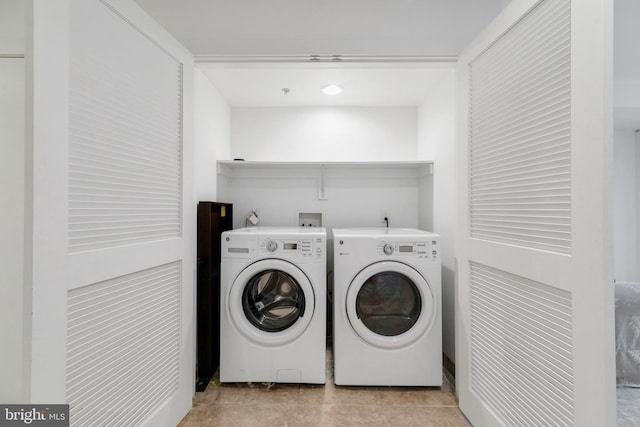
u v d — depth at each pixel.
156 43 1.20
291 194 2.44
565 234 0.86
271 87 2.08
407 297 1.65
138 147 1.11
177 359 1.33
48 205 0.78
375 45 1.50
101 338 0.96
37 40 0.75
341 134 2.47
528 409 1.00
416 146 2.46
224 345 1.59
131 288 1.08
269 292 1.73
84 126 0.90
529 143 1.00
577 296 0.81
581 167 0.80
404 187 2.43
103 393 0.96
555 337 0.90
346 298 1.57
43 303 0.77
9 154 1.16
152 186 1.18
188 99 1.41
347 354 1.57
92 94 0.92
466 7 1.49
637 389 1.33
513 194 1.08
